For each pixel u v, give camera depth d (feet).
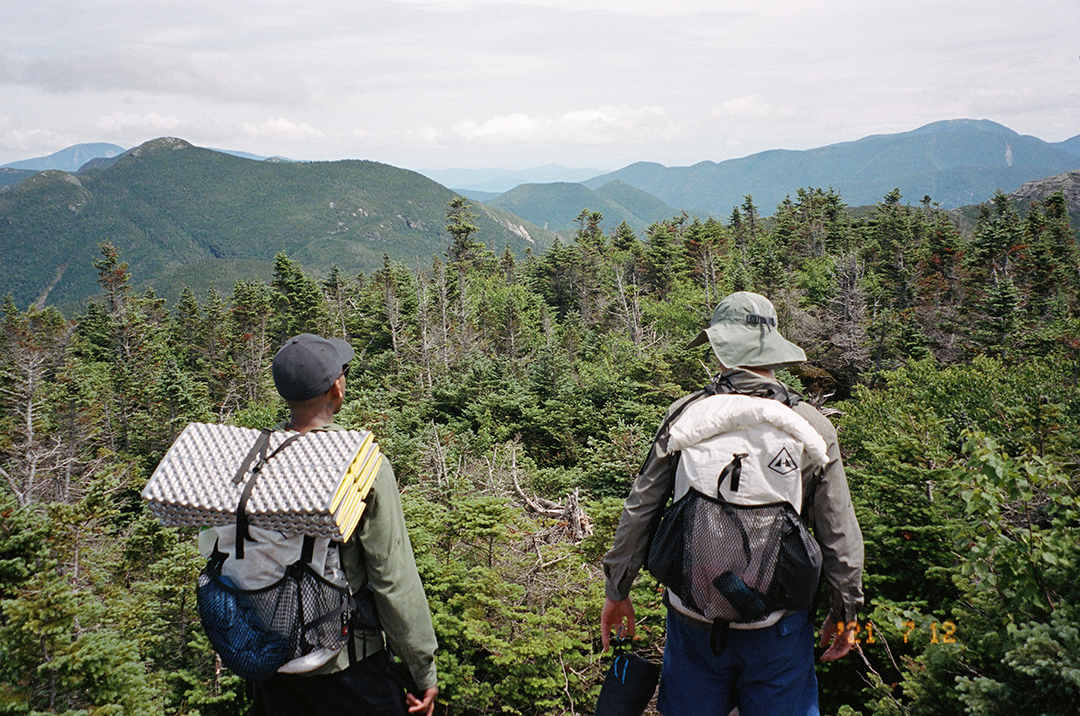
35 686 17.28
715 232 313.94
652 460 6.68
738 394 6.51
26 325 207.92
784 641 6.40
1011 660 11.05
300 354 6.57
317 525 5.62
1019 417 33.14
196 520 5.79
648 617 22.54
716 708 6.73
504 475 69.26
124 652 18.10
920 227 323.57
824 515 6.28
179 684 22.66
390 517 6.34
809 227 348.38
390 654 6.83
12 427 103.50
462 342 195.93
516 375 148.36
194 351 248.93
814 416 6.45
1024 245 206.28
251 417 112.78
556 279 299.38
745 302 6.96
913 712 14.08
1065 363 57.00
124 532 39.09
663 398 103.55
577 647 23.24
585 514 47.21
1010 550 12.57
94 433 121.70
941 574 20.49
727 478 6.02
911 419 30.96
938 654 13.57
